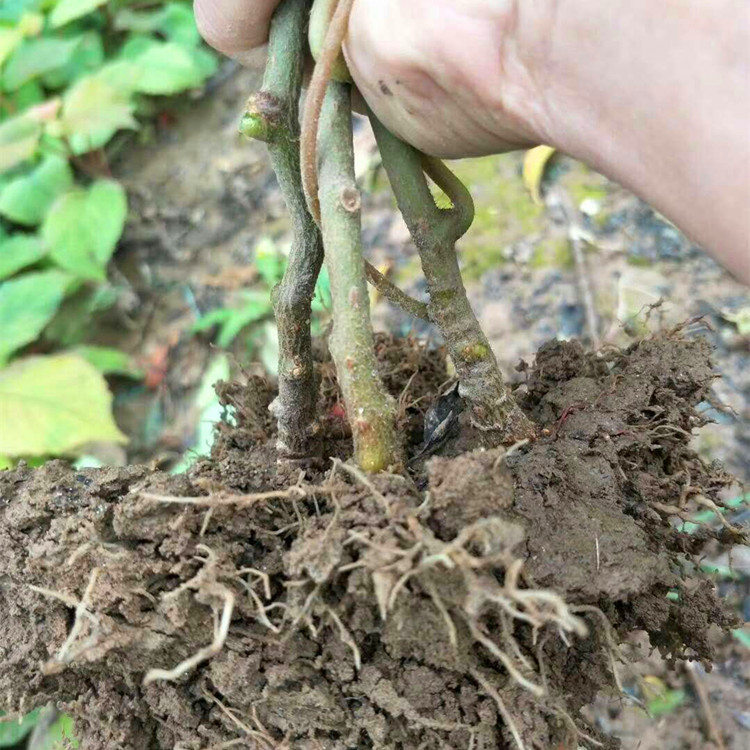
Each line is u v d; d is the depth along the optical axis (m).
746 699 0.45
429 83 0.25
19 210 0.76
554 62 0.23
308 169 0.24
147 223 0.81
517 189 0.70
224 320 0.70
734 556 0.48
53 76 0.86
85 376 0.61
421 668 0.25
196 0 0.30
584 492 0.27
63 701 0.29
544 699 0.25
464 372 0.28
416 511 0.23
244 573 0.26
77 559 0.26
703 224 0.22
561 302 0.62
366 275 0.27
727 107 0.21
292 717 0.26
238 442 0.34
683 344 0.33
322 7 0.25
